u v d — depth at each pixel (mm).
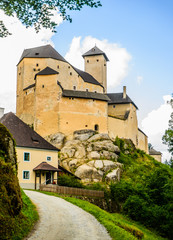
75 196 36031
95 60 95625
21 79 76500
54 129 66500
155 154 111250
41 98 68125
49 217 21047
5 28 16578
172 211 33938
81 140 65625
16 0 16062
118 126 76688
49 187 36469
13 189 17172
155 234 31984
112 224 20344
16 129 46562
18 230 15578
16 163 21250
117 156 64688
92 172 56531
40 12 16375
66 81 77938
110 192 44219
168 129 34625
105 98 72938
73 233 17438
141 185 40219
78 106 69250
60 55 80875
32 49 80312
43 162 46656
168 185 35812
